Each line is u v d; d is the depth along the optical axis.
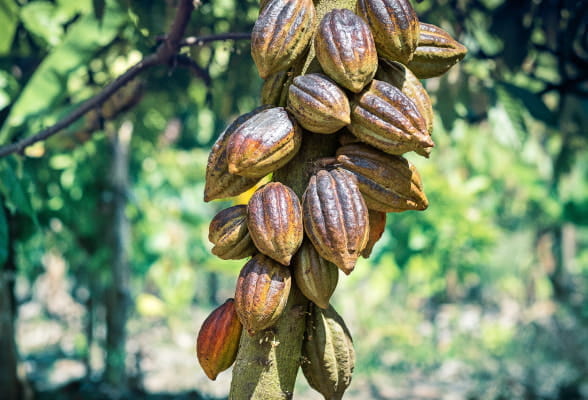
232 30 3.94
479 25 4.34
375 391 9.40
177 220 9.91
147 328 11.44
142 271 9.19
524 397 8.38
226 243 1.53
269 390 1.48
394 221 8.04
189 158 10.47
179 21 2.36
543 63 4.64
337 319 1.58
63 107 3.74
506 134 3.68
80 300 8.88
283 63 1.54
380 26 1.51
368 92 1.50
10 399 5.62
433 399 8.95
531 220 11.91
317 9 1.63
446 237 8.23
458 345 11.40
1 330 5.56
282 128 1.46
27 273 7.28
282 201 1.43
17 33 4.01
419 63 1.67
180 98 4.83
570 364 8.72
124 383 6.99
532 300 15.03
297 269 1.49
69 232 6.63
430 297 16.39
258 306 1.43
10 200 2.74
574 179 9.64
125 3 3.25
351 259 1.42
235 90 4.07
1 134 3.18
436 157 9.32
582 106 4.55
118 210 6.81
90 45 3.26
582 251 16.56
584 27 3.93
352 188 1.46
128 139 6.80
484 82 3.83
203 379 8.68
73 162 5.66
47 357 9.77
